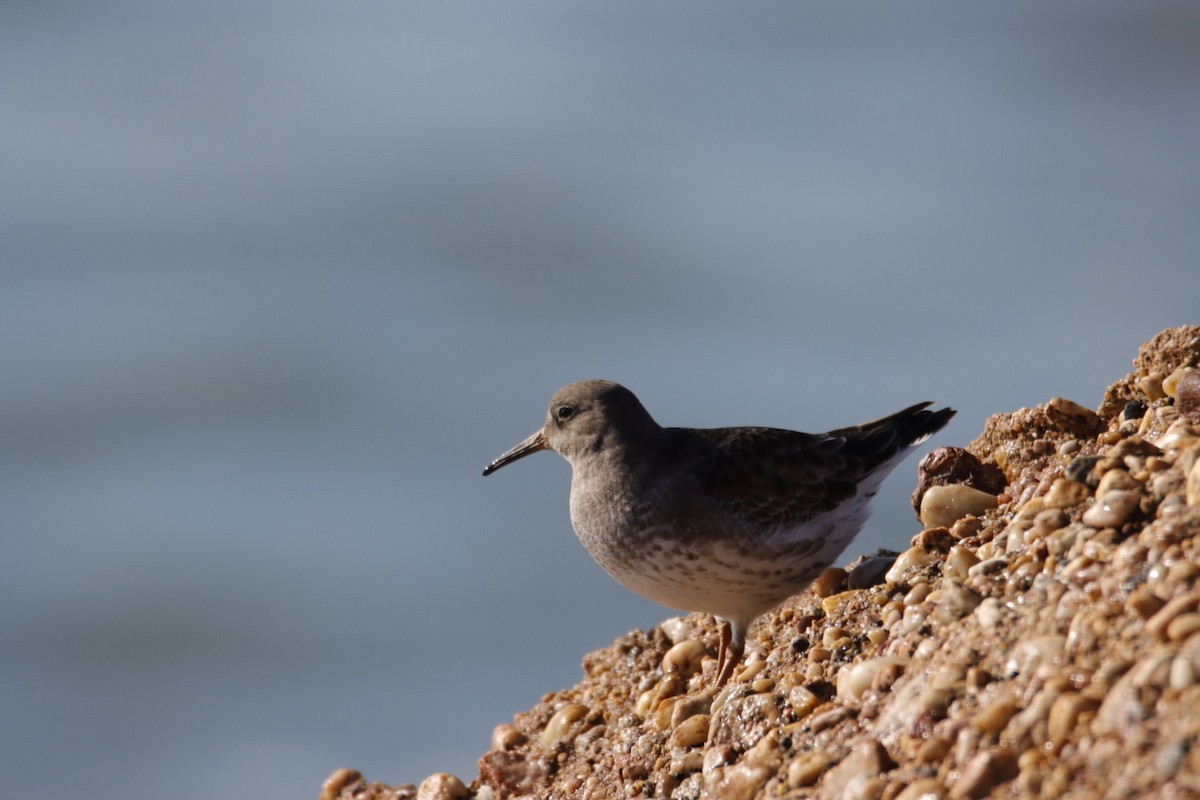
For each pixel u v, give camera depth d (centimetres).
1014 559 1003
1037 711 797
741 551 1287
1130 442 1036
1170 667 748
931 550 1189
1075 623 853
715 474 1300
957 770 808
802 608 1319
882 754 858
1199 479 897
